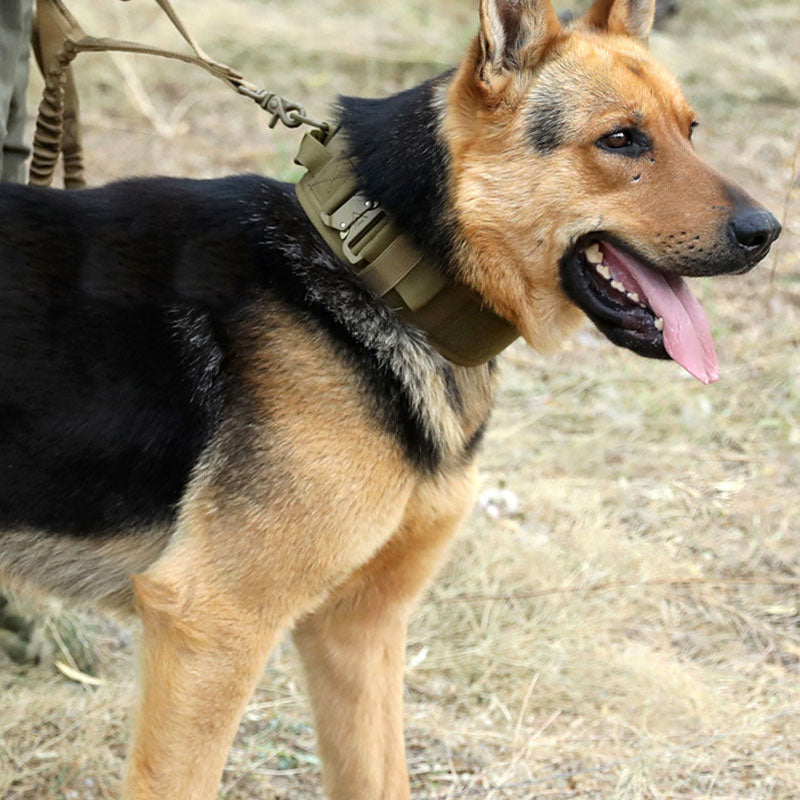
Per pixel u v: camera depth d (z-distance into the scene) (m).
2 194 3.61
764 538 6.04
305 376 3.49
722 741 4.65
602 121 3.55
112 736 4.66
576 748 4.63
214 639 3.47
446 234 3.58
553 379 7.44
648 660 5.04
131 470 3.54
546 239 3.59
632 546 5.87
